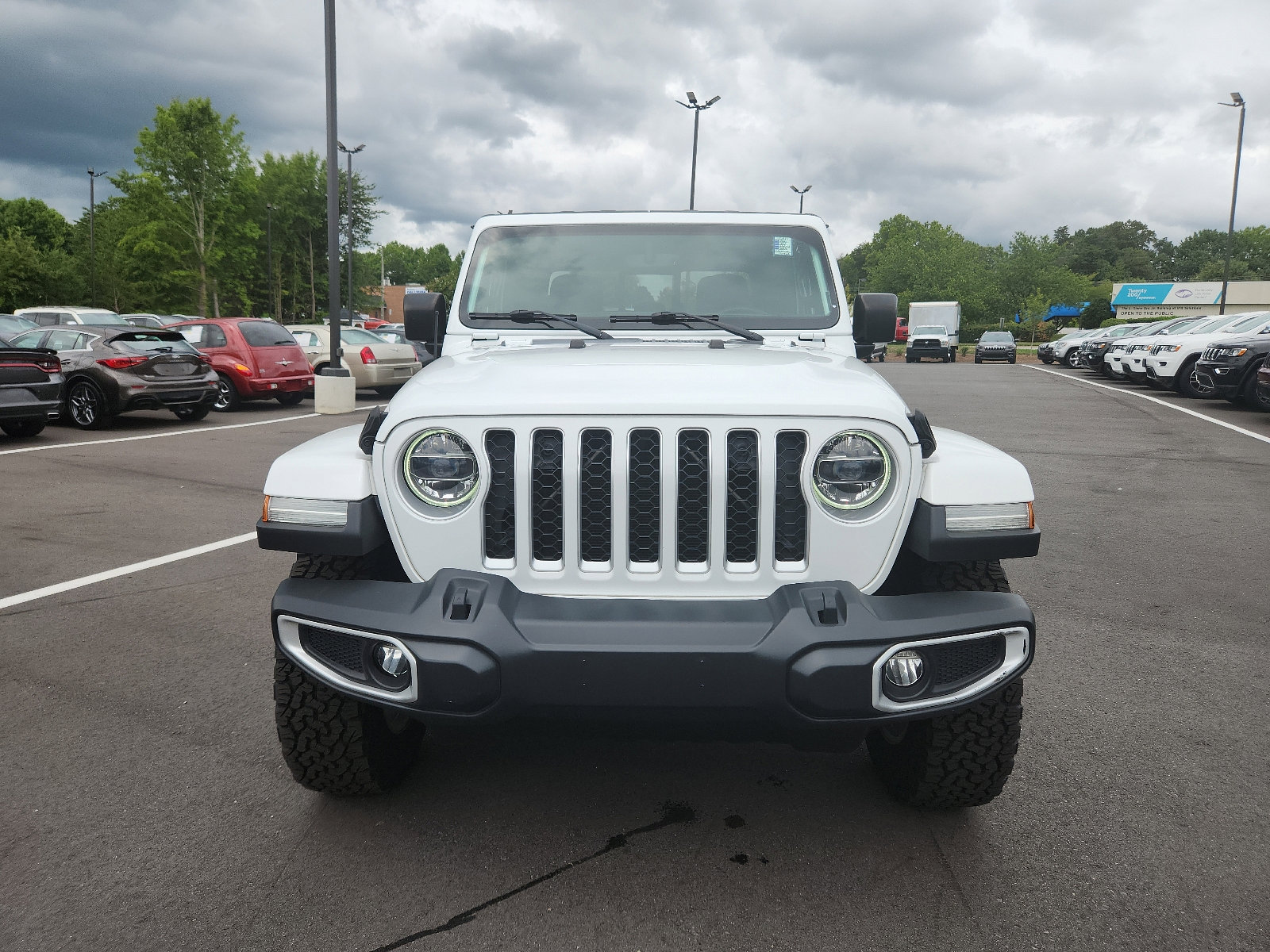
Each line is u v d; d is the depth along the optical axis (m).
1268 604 5.02
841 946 2.24
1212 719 3.55
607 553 2.42
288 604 2.41
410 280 173.88
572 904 2.40
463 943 2.24
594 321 3.71
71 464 9.66
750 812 2.89
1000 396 18.56
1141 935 2.28
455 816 2.85
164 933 2.28
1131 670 4.04
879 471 2.39
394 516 2.44
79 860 2.60
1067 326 86.81
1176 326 20.83
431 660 2.24
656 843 2.70
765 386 2.49
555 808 2.90
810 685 2.21
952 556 2.38
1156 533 6.68
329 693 2.66
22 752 3.26
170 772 3.12
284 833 2.75
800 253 3.78
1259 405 14.99
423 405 2.41
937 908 2.39
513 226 3.87
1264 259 152.00
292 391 16.27
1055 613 4.84
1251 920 2.34
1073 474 9.20
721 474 2.35
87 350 12.80
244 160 65.19
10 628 4.57
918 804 2.85
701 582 2.39
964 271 88.19
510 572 2.42
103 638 4.43
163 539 6.39
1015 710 2.59
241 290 66.69
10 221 83.69
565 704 2.23
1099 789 3.01
